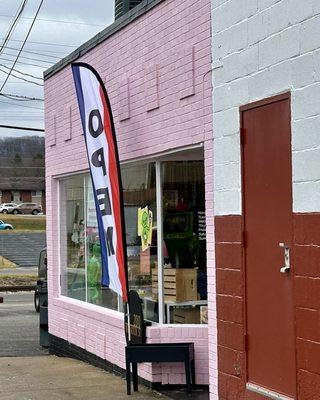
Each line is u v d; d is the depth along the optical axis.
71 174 11.98
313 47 5.48
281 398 5.84
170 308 8.91
